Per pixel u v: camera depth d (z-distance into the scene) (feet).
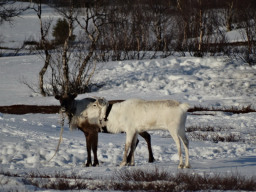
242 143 157.79
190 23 508.53
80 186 77.97
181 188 74.90
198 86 317.22
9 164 118.32
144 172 92.27
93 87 332.60
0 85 365.81
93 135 116.16
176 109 104.17
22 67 432.66
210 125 202.90
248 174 89.97
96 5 332.19
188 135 175.52
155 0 506.07
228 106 258.37
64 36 525.75
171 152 137.59
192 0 488.44
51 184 79.41
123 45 449.89
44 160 124.98
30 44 650.84
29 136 160.56
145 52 443.32
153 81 339.57
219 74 348.18
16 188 75.15
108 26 435.12
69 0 336.90
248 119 219.00
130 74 362.12
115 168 105.70
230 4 596.70
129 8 472.03
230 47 440.86
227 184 76.43
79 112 116.06
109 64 409.69
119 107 111.75
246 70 355.97
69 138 160.97
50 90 331.57
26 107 273.75
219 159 120.16
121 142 157.89
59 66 326.85
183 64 393.70
